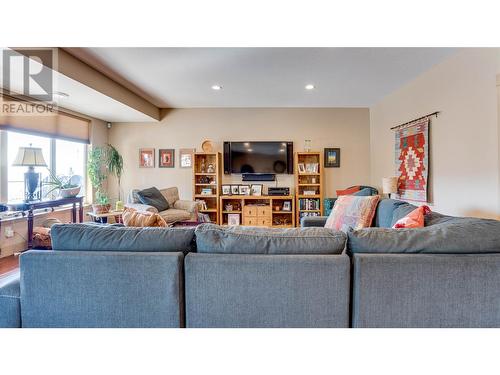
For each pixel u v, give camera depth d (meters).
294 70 3.29
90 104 3.92
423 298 1.25
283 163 5.09
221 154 5.23
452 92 2.91
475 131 2.62
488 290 1.24
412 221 1.67
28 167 3.43
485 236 1.28
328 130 5.18
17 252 3.44
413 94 3.66
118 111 4.39
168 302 1.32
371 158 5.11
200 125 5.23
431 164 3.29
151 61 3.00
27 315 1.36
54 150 4.17
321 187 4.97
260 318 1.31
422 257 1.25
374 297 1.25
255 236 1.36
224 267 1.30
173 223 4.22
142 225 1.82
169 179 5.29
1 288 1.39
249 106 5.12
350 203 2.67
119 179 5.08
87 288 1.33
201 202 4.83
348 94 4.32
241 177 5.24
